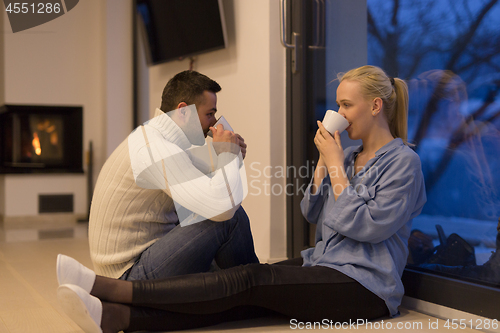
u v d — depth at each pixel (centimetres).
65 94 478
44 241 325
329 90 214
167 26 313
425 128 173
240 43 254
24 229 396
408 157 135
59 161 477
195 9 279
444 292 151
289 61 231
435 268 167
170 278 122
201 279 122
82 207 475
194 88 138
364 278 132
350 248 138
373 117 144
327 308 130
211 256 134
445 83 164
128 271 133
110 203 132
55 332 134
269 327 133
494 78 147
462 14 157
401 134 149
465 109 157
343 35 207
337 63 210
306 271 130
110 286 117
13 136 464
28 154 468
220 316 131
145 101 468
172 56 312
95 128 487
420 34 173
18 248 295
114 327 116
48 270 224
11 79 461
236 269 125
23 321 144
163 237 132
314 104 222
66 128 479
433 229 169
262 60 236
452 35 161
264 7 234
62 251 282
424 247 172
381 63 190
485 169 150
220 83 272
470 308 142
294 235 230
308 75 225
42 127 472
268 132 233
